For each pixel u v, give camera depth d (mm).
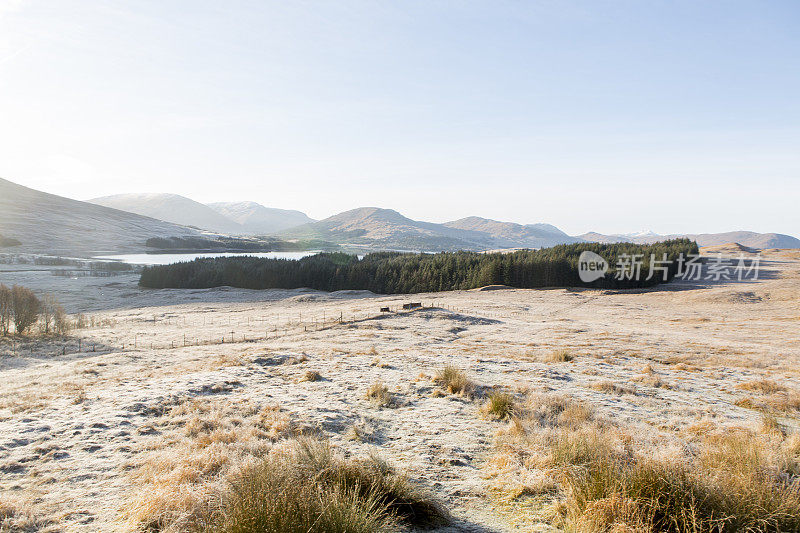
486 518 5281
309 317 64625
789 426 11156
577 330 47906
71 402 11617
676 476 5309
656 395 14859
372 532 4344
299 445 6520
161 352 31484
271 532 4016
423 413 11055
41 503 5469
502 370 18906
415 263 133875
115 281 146750
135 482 6203
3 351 36875
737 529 4570
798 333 45906
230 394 12625
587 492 5375
